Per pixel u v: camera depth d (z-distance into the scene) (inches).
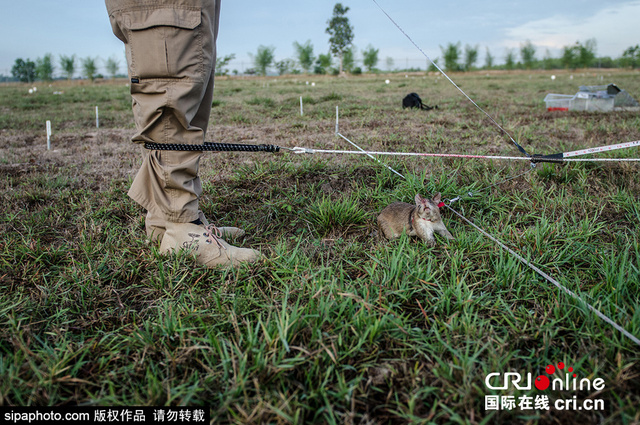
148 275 124.6
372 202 174.1
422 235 138.6
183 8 109.0
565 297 102.7
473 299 106.1
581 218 155.0
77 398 81.6
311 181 193.9
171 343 95.9
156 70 110.9
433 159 217.3
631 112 380.2
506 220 157.6
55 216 166.6
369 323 93.9
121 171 225.1
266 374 83.0
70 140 316.8
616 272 112.8
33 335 97.7
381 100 508.7
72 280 120.7
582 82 879.7
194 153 125.7
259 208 169.3
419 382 83.6
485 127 309.7
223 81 1336.1
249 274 123.0
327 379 82.7
